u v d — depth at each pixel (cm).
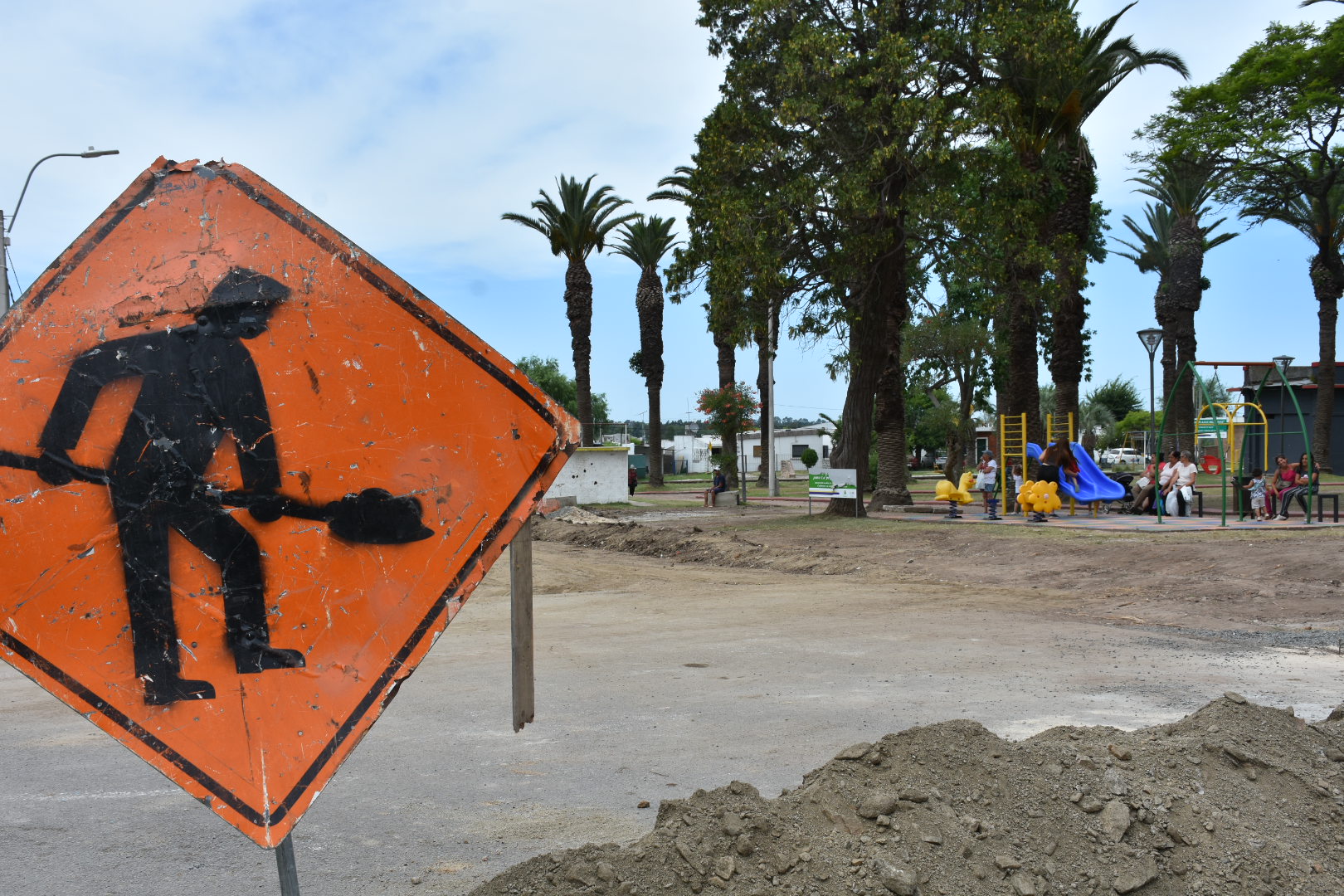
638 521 2789
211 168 257
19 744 656
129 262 252
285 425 256
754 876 332
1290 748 434
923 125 2131
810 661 880
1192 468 2188
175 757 244
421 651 258
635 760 579
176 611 246
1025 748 411
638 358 5334
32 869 430
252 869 429
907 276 2895
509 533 265
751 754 584
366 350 260
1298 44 3066
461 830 469
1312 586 1203
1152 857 356
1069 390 3017
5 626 238
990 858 346
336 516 256
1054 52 2275
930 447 7475
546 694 773
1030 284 2383
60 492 244
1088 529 1886
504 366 266
